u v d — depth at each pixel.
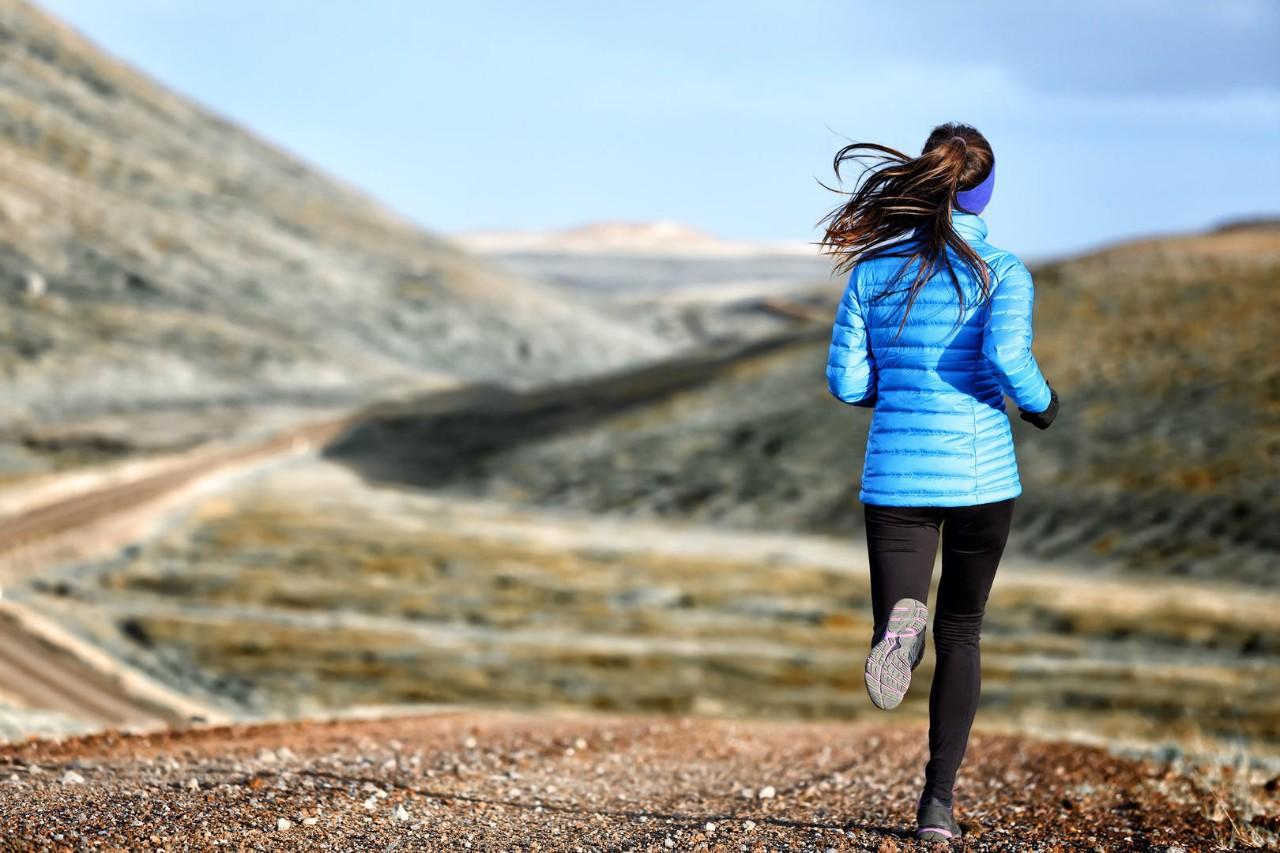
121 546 74.69
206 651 53.47
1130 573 61.84
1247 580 59.59
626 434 99.50
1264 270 94.75
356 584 68.94
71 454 113.94
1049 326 89.75
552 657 54.16
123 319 160.00
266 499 91.25
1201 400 76.31
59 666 45.00
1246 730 32.91
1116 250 105.00
